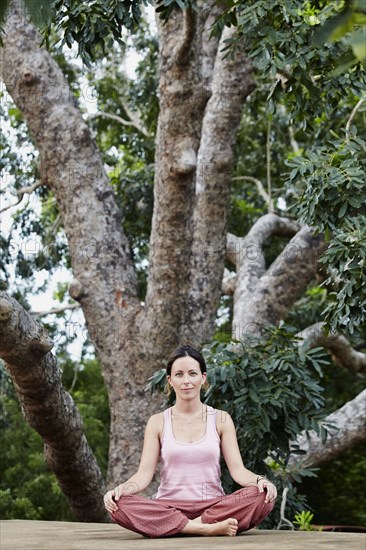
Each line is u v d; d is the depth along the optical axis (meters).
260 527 9.19
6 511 15.78
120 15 6.21
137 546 4.25
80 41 6.44
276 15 6.68
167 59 9.42
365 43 1.44
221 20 6.78
